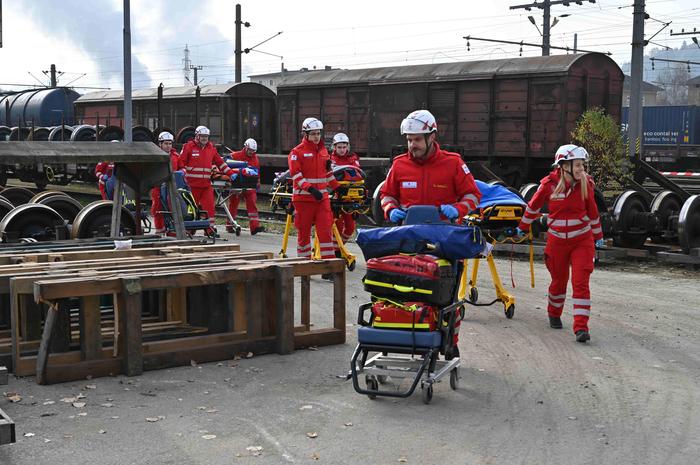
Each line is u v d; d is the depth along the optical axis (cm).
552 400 635
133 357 683
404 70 2623
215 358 732
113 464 498
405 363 646
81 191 3131
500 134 2355
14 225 1109
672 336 855
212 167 1661
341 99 2805
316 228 1161
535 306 1016
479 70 2394
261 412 599
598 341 832
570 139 2233
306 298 801
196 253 867
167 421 576
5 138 3666
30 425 562
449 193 678
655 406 621
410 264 605
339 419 586
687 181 2558
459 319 671
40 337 717
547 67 2252
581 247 839
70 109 4009
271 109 3291
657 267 1354
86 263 779
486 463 507
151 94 3453
